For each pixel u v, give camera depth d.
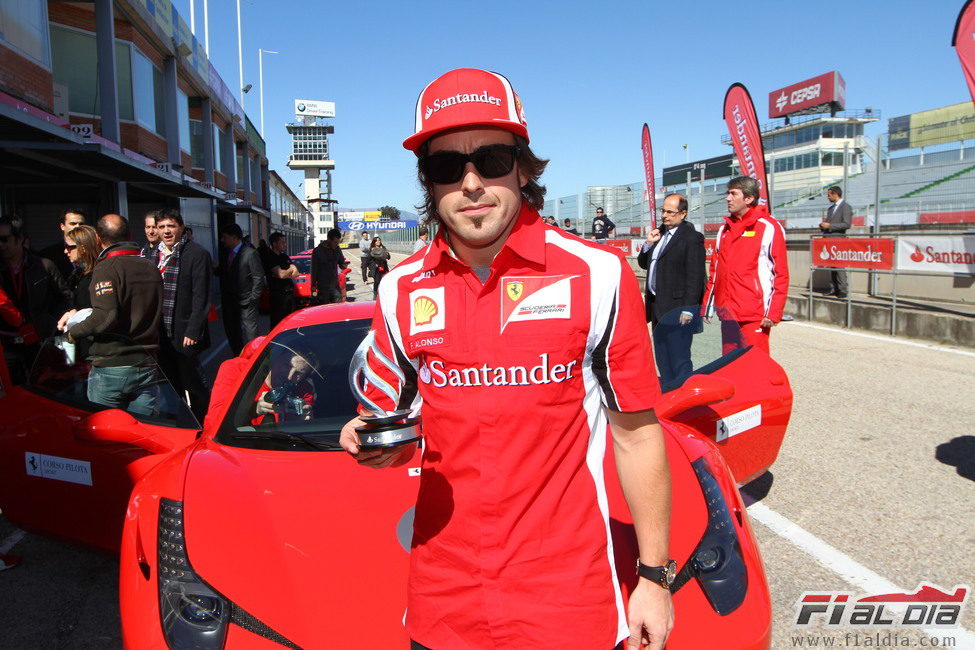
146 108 16.66
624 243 18.39
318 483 2.26
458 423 1.27
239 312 7.28
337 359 3.01
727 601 1.80
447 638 1.31
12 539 3.65
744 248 5.07
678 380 3.32
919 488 3.99
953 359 7.60
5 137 8.52
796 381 6.76
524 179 1.37
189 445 2.79
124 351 3.09
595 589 1.28
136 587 1.91
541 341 1.23
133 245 4.46
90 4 14.43
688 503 2.12
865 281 11.43
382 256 19.75
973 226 14.38
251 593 1.81
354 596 1.78
